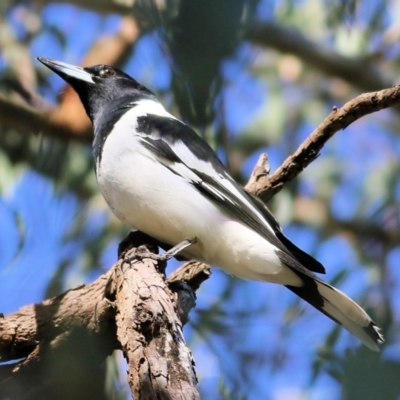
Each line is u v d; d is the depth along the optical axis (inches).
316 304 312.5
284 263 309.4
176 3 184.1
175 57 182.7
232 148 509.4
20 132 464.4
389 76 514.0
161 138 318.7
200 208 311.4
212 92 192.2
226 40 178.5
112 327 288.7
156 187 311.6
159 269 286.8
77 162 459.8
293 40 494.0
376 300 396.2
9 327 289.9
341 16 321.7
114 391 319.0
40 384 290.2
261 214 324.2
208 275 328.5
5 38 469.4
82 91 385.1
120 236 443.5
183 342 223.9
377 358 218.7
